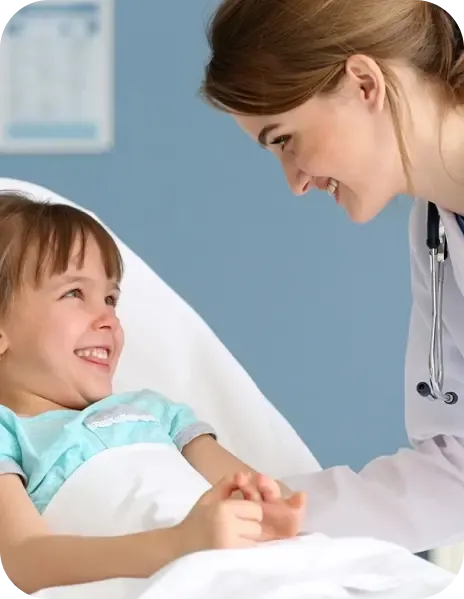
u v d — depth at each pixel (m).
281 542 1.37
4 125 3.47
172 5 3.42
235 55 1.51
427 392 1.83
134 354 2.05
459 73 1.53
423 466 1.86
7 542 1.42
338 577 1.31
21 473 1.53
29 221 1.73
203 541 1.29
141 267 2.14
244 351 3.41
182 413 1.82
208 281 3.42
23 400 1.70
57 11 3.45
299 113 1.51
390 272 3.34
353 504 1.79
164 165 3.44
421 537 1.79
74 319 1.69
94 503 1.50
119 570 1.33
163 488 1.52
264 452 2.04
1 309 1.69
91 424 1.61
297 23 1.50
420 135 1.54
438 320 1.76
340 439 3.36
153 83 3.43
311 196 3.38
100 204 3.46
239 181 3.41
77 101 3.45
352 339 3.36
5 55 3.46
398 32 1.51
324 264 3.37
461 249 1.66
